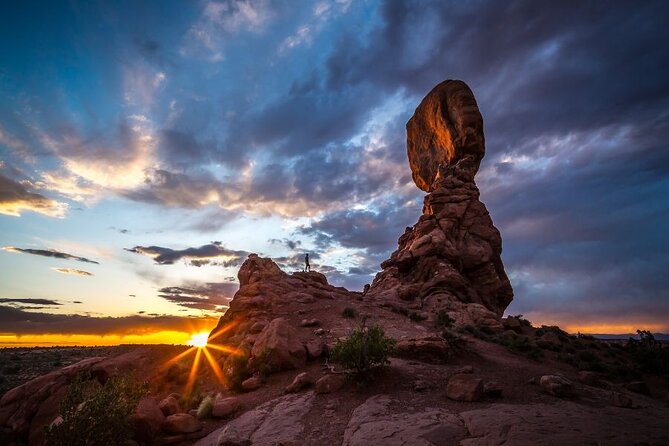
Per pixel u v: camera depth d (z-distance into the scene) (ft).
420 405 44.27
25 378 95.91
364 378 52.95
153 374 63.05
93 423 36.14
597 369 75.00
